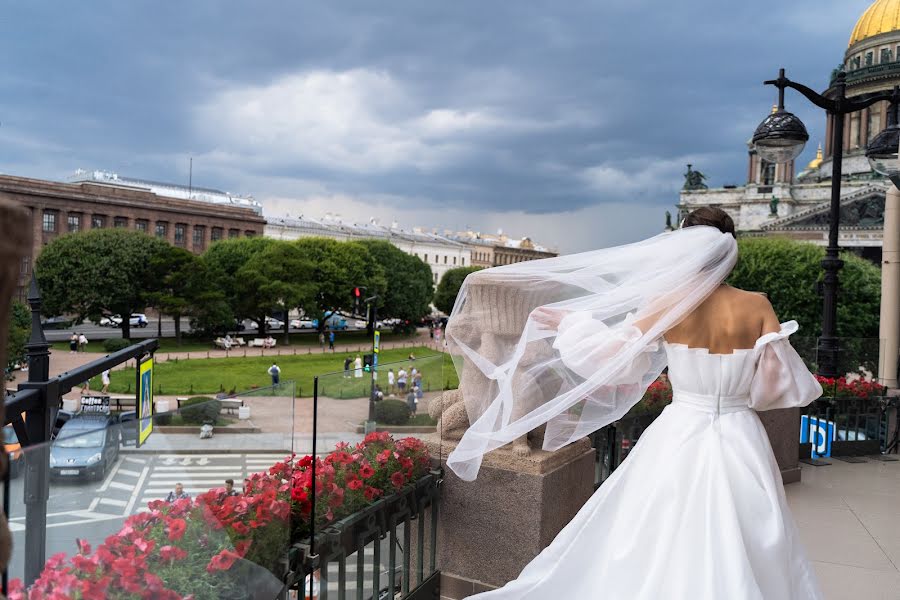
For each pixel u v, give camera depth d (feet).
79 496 5.80
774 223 224.74
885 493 19.60
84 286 189.37
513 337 10.82
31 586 5.46
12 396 9.31
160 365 152.15
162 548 6.34
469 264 449.06
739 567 7.64
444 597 12.14
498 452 11.70
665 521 8.24
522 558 11.54
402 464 10.71
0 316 3.14
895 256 39.47
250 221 323.98
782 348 8.41
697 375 8.62
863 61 198.29
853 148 215.92
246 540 7.33
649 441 8.95
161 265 192.03
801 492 19.70
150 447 6.43
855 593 12.82
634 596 8.22
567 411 10.39
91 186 269.03
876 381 25.96
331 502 9.20
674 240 8.81
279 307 207.72
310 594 8.88
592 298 9.59
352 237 367.45
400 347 211.61
